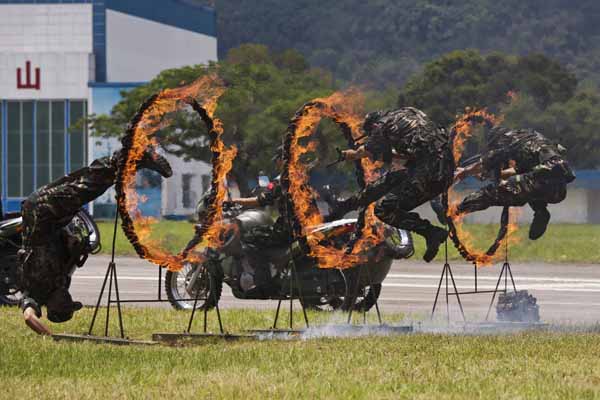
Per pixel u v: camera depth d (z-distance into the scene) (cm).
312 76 13838
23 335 2438
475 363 1991
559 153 2709
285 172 2544
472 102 13462
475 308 3288
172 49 18562
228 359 2050
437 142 2516
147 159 2266
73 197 2303
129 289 3797
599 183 11994
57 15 16400
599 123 13450
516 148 2722
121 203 2275
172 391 1750
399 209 2541
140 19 17488
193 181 10756
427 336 2353
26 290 2366
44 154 15688
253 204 2766
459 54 13850
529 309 2816
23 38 16425
